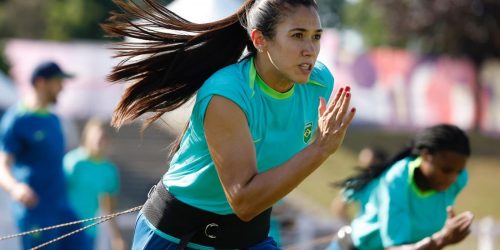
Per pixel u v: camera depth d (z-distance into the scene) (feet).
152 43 28.04
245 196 24.68
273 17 25.17
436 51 224.33
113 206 62.49
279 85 26.09
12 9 282.97
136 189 148.87
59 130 54.49
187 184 27.17
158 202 28.04
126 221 62.39
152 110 28.78
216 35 27.63
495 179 166.91
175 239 27.76
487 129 200.95
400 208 38.47
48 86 54.03
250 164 24.95
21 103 54.13
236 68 26.17
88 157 61.36
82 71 172.24
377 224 39.47
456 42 217.97
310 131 27.73
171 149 29.14
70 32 287.07
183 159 27.43
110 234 63.93
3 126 53.62
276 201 24.70
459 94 200.95
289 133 26.89
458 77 201.26
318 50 25.39
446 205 39.55
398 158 39.17
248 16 26.17
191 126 26.81
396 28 227.20
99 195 61.82
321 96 27.91
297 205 139.33
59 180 54.19
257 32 25.62
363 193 40.55
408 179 38.34
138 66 28.17
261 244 28.53
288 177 24.21
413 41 236.22
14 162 53.83
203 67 27.96
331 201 146.00
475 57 216.74
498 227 67.67
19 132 53.21
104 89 172.45
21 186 51.70
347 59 195.62
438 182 38.11
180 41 27.86
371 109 196.75
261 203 24.63
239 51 27.89
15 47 171.01
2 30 279.28
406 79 198.39
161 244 27.96
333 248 41.60
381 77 197.36
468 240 78.59
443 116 199.52
